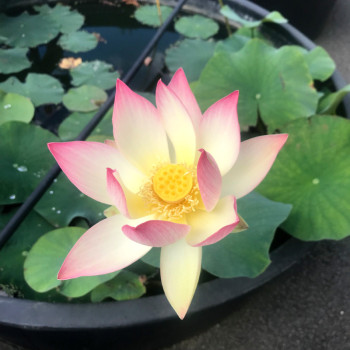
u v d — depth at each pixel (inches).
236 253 15.6
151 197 14.0
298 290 25.0
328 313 24.3
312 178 18.3
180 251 12.5
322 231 17.0
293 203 18.0
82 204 19.5
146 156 13.9
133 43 30.4
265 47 22.7
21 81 27.8
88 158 12.7
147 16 31.9
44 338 16.6
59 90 26.3
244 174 13.0
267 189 18.5
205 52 28.8
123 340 17.2
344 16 43.4
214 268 15.4
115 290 16.7
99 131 22.8
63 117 25.6
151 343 19.1
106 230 12.5
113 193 11.4
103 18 33.1
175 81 13.7
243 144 13.1
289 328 23.6
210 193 12.0
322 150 18.4
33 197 17.6
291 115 21.1
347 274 25.7
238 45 25.8
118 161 13.3
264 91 22.2
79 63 28.4
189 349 22.7
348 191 17.3
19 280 17.5
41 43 29.2
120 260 12.1
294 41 27.1
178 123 13.3
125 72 28.1
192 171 13.9
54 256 16.9
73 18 31.2
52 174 18.1
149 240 11.3
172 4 32.9
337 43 40.4
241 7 29.5
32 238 18.7
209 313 16.8
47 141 21.4
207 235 12.3
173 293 12.0
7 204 19.3
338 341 23.4
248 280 16.1
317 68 24.2
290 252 17.0
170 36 30.8
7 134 20.8
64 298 17.1
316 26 39.2
